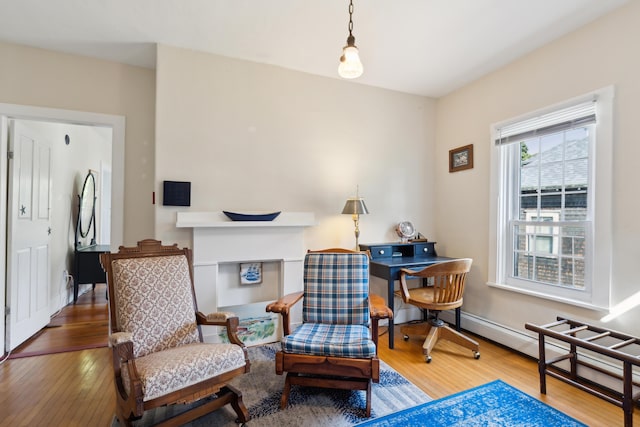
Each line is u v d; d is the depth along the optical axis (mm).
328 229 3266
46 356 2607
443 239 3682
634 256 2076
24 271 2881
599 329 2105
